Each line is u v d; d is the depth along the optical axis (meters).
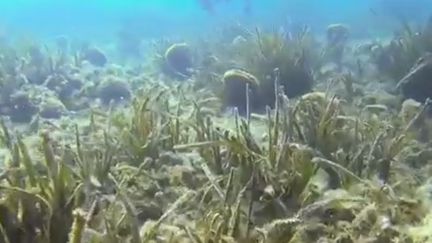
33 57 3.39
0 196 0.84
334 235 0.93
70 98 2.62
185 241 0.84
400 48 2.79
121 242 0.81
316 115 1.43
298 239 0.88
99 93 2.70
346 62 3.40
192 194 1.04
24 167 0.94
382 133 1.22
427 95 2.24
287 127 1.19
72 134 1.70
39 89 2.63
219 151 1.18
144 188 1.11
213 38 4.73
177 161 1.25
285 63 2.38
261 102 2.27
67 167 0.88
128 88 2.74
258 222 0.95
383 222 0.91
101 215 0.87
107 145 1.21
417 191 1.13
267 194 1.00
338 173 1.12
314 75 2.66
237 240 0.84
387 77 2.70
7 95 2.38
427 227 0.93
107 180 1.11
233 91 2.26
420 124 1.76
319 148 1.25
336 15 8.70
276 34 2.71
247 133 1.18
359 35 5.46
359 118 1.47
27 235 0.79
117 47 5.66
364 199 0.98
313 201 1.02
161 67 3.55
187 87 2.74
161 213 1.03
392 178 1.23
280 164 1.08
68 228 0.79
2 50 3.49
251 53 2.59
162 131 1.39
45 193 0.83
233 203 0.99
